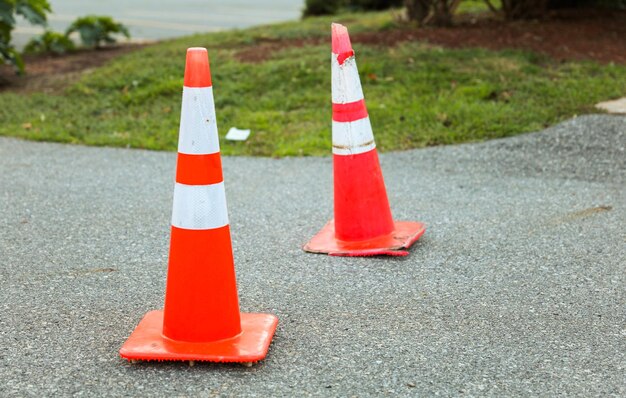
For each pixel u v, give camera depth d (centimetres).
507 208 519
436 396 287
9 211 525
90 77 955
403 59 930
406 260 430
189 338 319
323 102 824
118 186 589
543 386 293
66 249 452
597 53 972
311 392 291
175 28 1614
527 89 810
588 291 382
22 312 363
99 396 289
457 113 738
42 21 1019
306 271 416
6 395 289
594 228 473
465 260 427
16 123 794
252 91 871
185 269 317
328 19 1350
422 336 336
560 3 1261
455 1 1116
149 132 757
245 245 459
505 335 336
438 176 602
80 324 352
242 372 306
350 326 347
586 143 652
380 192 451
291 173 623
